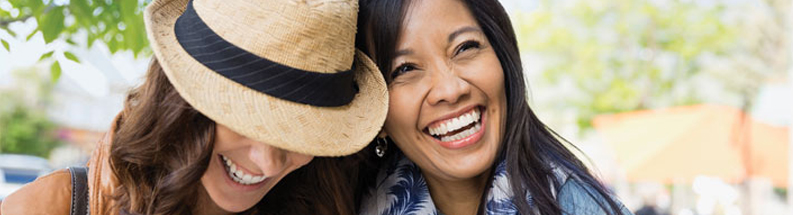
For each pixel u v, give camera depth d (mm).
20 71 18422
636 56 10969
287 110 1197
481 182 1683
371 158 1758
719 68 10312
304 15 1188
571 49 11352
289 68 1186
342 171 1618
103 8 2566
